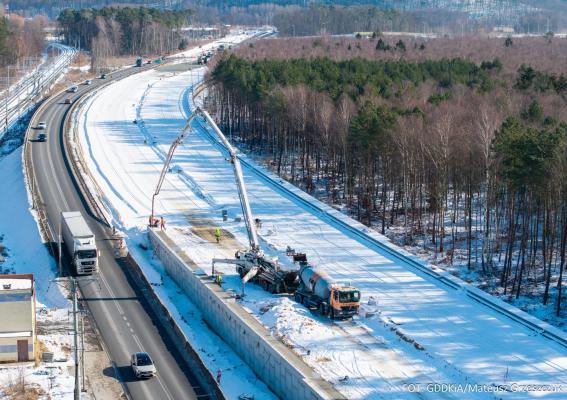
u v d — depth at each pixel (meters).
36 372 76.19
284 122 163.38
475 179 117.00
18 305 78.44
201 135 197.25
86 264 102.81
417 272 100.62
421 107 142.88
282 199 138.75
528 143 97.00
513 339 80.38
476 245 106.88
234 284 97.31
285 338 79.44
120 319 90.88
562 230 95.81
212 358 83.12
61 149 171.00
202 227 123.12
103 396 72.31
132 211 132.38
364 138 126.75
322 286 86.50
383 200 125.19
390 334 81.88
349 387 69.31
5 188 147.12
